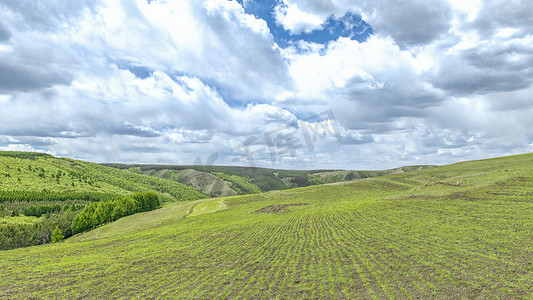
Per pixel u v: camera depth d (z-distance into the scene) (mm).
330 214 57312
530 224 28156
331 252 28750
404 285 18531
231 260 30047
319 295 18516
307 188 122500
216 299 19359
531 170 60438
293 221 55469
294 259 27812
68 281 25625
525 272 17906
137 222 99188
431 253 24188
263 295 19375
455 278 18484
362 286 19203
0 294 22766
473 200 45656
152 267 29250
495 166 100312
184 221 81000
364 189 109688
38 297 21672
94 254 41094
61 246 52906
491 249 23047
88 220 105562
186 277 24922
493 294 15664
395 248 27188
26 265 33781
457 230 30406
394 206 53719
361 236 34594
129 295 21203
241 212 83438
